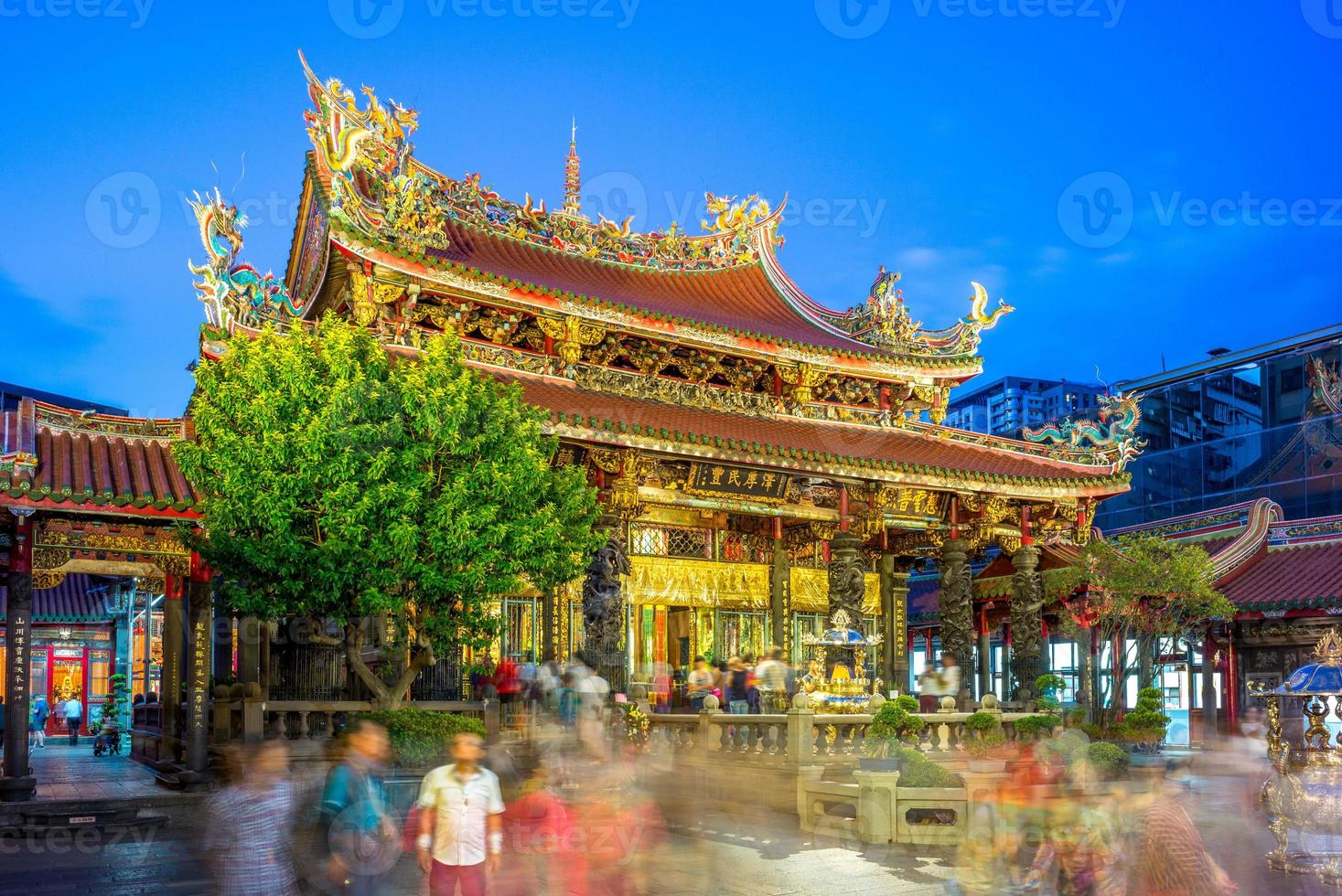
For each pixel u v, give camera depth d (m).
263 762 11.92
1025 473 41.78
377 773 19.73
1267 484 63.03
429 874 11.71
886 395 44.62
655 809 22.53
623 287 41.38
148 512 24.25
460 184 40.09
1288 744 18.20
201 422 24.70
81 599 52.41
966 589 41.44
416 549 24.69
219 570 25.36
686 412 37.69
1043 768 17.11
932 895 16.06
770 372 42.03
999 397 150.25
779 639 40.47
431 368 25.75
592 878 16.67
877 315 45.56
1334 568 41.94
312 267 37.31
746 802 24.31
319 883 14.82
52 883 16.28
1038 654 41.62
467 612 25.86
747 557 40.75
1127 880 12.20
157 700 35.75
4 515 24.06
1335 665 17.97
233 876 11.47
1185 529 49.00
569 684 30.38
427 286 33.66
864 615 43.59
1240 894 16.12
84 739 47.88
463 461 25.73
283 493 23.59
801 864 18.31
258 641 30.56
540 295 35.03
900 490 40.25
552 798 17.52
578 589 35.84
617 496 34.38
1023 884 16.08
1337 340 61.12
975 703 39.72
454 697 32.81
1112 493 43.66
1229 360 66.31
